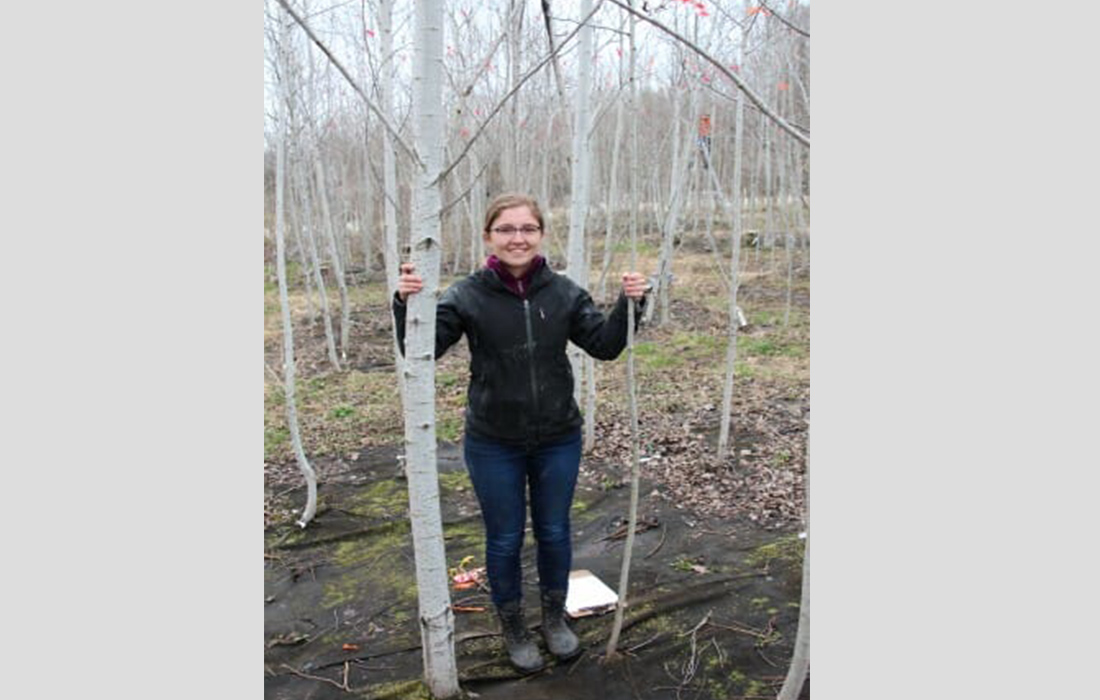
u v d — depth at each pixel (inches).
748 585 131.0
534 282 100.1
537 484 106.5
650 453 198.7
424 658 103.5
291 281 503.2
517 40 180.7
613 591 131.0
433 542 97.7
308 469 161.6
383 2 164.9
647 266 480.1
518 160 306.8
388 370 298.7
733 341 181.9
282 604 133.6
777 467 184.7
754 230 582.9
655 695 103.9
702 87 211.9
